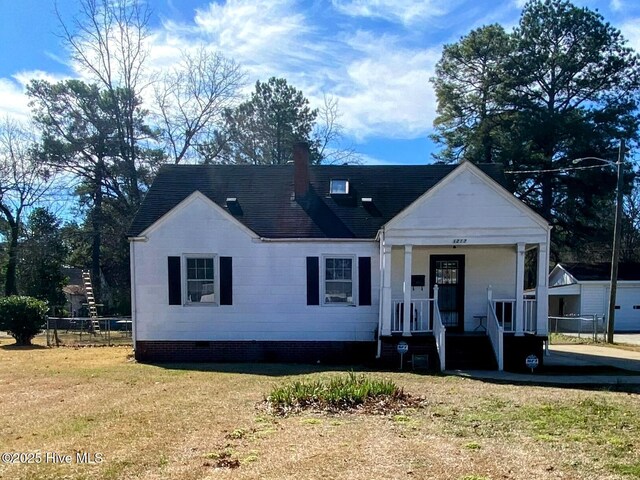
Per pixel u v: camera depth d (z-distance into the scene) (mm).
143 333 15484
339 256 15562
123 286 39750
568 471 5574
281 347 15516
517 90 34938
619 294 33844
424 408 8578
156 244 15508
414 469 5590
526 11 34844
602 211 38000
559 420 7754
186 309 15500
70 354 17094
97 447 6445
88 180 35938
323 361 15383
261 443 6547
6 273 38938
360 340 15445
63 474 5508
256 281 15539
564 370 13422
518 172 31922
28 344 20625
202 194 15523
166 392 10164
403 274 15875
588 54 33594
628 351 18344
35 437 6953
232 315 15516
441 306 15953
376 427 7328
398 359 14266
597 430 7203
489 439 6746
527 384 11344
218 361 15430
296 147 17266
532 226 14156
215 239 15516
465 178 14320
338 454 6078
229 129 36656
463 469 5602
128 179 35125
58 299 35969
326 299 15547
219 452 6188
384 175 18109
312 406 8570
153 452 6223
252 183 17656
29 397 9797
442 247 15914
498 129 34875
